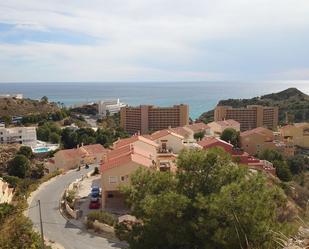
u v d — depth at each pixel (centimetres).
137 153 4572
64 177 5919
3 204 3700
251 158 6375
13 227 2512
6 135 11112
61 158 7319
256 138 8556
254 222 1360
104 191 4031
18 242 2333
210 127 10312
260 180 1656
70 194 4506
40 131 12150
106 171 4016
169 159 5338
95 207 4066
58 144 10788
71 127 12081
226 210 1418
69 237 3172
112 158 4612
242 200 1425
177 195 1575
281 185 4875
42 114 15275
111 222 3369
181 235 1520
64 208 4069
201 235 1446
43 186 5250
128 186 1944
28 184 5766
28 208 4094
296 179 6812
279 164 6438
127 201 1914
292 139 9644
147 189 1864
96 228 3341
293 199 4591
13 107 16250
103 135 10256
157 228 1597
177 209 1534
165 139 6378
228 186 1505
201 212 1525
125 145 5428
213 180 1725
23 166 7594
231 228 1354
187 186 1745
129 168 4006
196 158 1762
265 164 6284
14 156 8688
